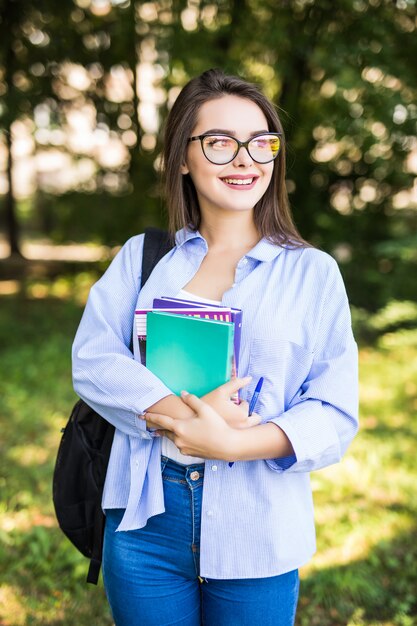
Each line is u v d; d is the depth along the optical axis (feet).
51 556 10.36
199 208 5.58
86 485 5.58
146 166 24.62
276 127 5.21
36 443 14.84
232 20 21.54
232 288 5.02
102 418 5.55
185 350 4.67
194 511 4.92
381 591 9.61
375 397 18.02
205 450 4.48
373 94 19.62
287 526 4.91
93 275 34.86
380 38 20.81
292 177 25.07
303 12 21.72
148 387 4.75
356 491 12.41
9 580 9.72
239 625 4.99
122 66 23.52
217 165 5.00
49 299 32.94
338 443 4.78
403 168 23.53
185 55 19.56
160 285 5.30
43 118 24.77
